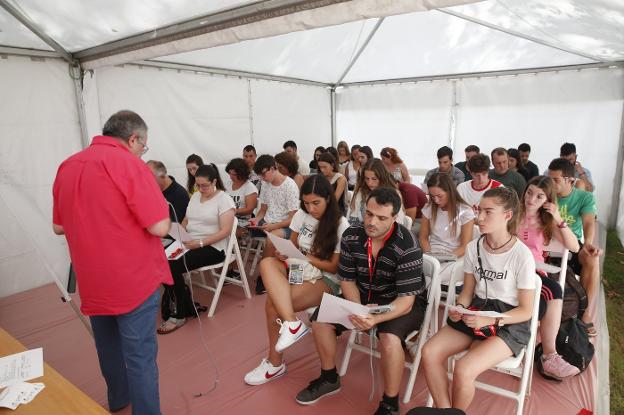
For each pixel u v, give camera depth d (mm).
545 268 2434
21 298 4129
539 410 2396
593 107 6125
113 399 2436
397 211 2258
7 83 3951
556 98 6375
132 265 1971
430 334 2662
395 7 2291
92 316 2270
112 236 1908
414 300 2412
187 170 5555
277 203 4359
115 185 1872
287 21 2760
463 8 4031
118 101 4855
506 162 4723
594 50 5148
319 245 2707
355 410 2441
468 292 2383
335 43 5766
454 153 7410
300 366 2922
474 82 6988
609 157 6133
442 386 2121
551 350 2592
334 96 8500
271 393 2627
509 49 5656
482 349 2061
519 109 6695
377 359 2975
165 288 3566
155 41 3639
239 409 2482
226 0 2914
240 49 5352
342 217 2754
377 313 2232
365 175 3832
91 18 3434
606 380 2799
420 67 6828
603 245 5562
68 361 3051
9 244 4148
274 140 7172
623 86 5863
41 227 4340
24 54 3982
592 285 3199
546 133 6551
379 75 7531
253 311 3803
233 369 2900
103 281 1945
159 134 5348
